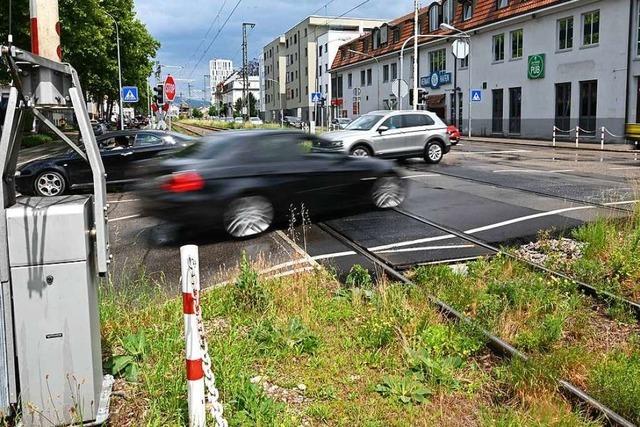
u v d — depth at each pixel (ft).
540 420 11.66
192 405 10.50
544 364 13.71
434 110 162.50
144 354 14.25
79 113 10.74
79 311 10.58
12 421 10.97
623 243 24.30
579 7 108.78
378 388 13.03
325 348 15.17
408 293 19.17
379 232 29.91
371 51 198.49
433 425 11.84
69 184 46.78
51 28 17.48
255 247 27.63
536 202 36.78
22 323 10.39
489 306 17.65
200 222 28.63
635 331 16.72
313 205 32.27
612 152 83.46
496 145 104.99
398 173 36.50
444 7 155.74
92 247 11.31
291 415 11.96
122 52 158.30
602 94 104.99
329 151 34.01
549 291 19.03
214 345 14.80
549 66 117.80
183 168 28.99
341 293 19.31
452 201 38.14
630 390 12.64
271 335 15.37
